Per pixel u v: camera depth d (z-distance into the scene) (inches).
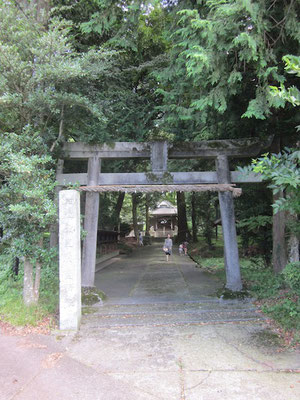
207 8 209.0
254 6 162.6
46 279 265.9
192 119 255.1
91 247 264.2
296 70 101.7
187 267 485.7
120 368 140.5
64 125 253.3
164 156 265.9
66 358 151.5
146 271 445.7
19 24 221.9
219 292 262.8
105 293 291.3
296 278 187.0
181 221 958.4
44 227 212.4
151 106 360.8
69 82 233.3
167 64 353.7
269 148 289.9
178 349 161.0
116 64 336.8
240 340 171.3
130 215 1397.6
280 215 279.9
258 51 180.9
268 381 126.9
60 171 276.1
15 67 199.5
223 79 194.4
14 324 189.3
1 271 261.0
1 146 190.9
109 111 269.3
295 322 185.8
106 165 393.4
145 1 237.3
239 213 354.9
